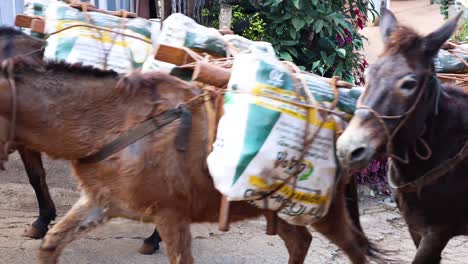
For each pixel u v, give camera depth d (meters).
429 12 13.33
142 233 5.20
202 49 3.77
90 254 4.75
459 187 3.66
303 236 4.15
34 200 5.73
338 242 3.82
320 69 6.32
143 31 4.10
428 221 3.79
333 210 3.69
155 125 3.29
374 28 9.93
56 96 3.24
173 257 3.43
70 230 3.47
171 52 3.67
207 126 3.35
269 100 3.19
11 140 3.18
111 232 5.16
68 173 6.22
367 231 5.66
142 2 7.08
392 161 3.76
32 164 4.81
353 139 3.14
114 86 3.32
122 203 3.35
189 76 3.71
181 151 3.31
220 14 6.37
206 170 3.35
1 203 5.58
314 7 6.51
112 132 3.28
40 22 4.03
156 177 3.28
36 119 3.21
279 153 3.19
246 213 3.57
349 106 3.43
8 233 5.02
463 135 3.62
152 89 3.36
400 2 14.59
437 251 3.81
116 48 3.94
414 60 3.25
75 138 3.26
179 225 3.41
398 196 3.89
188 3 6.98
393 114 3.21
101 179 3.32
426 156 3.60
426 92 3.35
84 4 4.16
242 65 3.25
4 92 3.12
